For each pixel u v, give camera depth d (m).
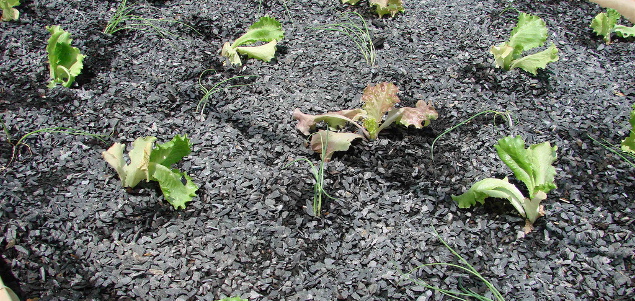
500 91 1.18
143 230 0.94
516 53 1.21
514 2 1.41
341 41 1.28
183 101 1.13
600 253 0.93
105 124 1.07
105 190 0.98
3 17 1.24
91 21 1.28
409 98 1.15
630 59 1.26
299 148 1.06
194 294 0.88
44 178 0.98
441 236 0.95
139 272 0.89
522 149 0.96
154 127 1.07
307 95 1.15
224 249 0.92
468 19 1.35
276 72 1.20
